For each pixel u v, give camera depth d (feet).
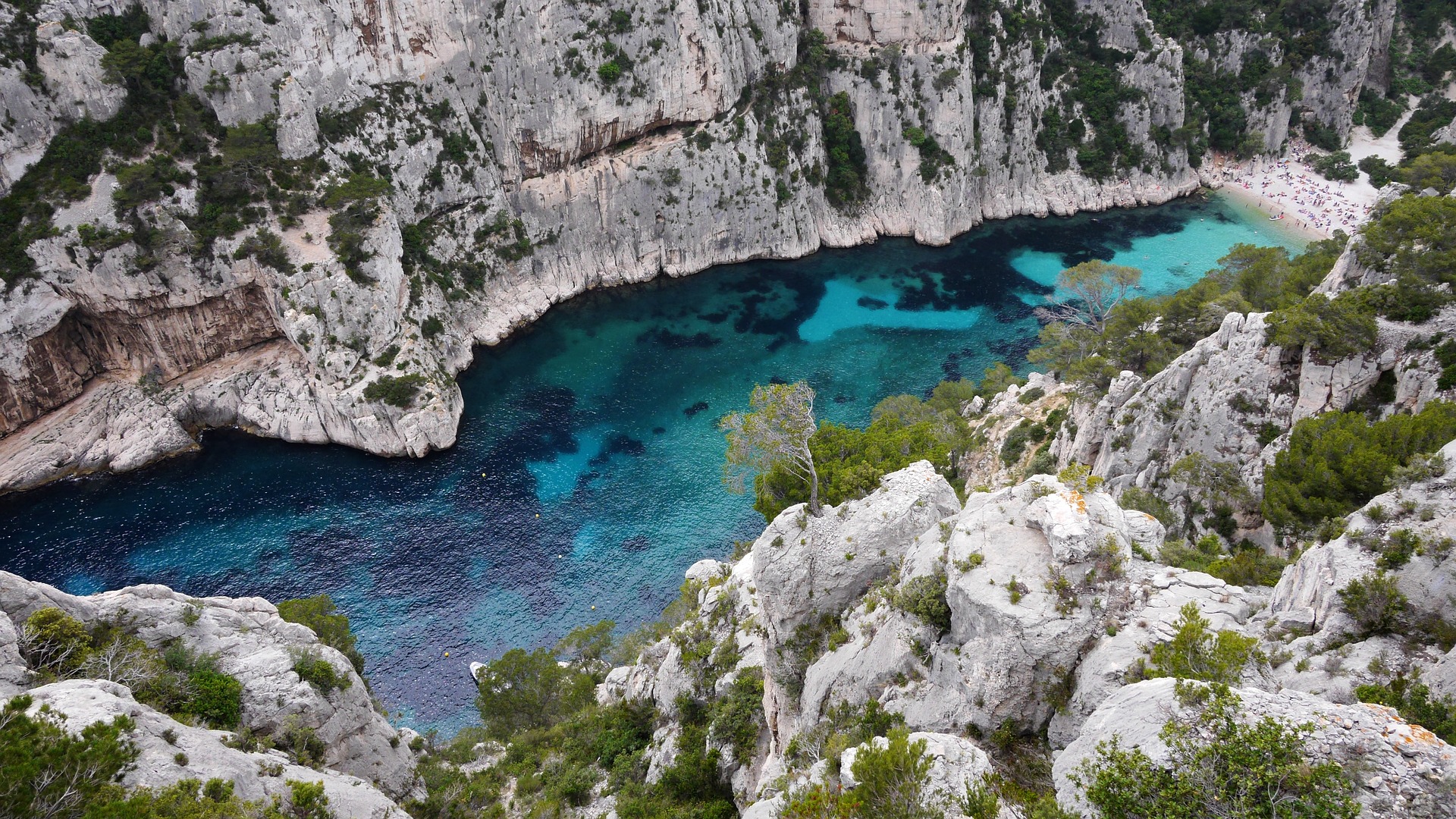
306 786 105.19
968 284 426.92
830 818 75.92
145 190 294.25
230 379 317.01
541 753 173.78
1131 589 89.61
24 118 287.07
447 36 358.84
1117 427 203.21
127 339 310.24
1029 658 88.02
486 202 379.55
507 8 362.12
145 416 306.14
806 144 447.42
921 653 99.91
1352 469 135.85
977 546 98.22
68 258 285.02
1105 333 272.10
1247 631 90.38
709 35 396.98
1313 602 96.89
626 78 386.52
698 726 150.51
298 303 304.30
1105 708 71.77
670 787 141.90
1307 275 236.22
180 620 127.44
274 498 291.79
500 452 316.60
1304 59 520.83
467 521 286.66
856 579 125.29
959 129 453.17
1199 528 170.81
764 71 431.02
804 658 126.52
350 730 136.05
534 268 399.44
